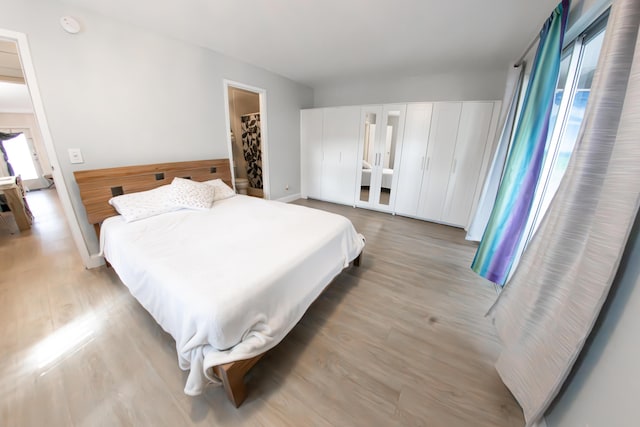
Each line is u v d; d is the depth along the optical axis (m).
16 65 2.58
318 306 1.81
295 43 2.61
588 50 1.52
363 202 4.37
